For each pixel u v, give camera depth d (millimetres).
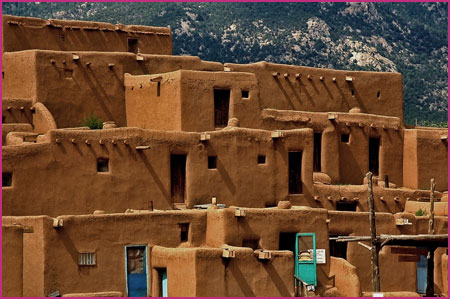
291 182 116500
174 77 116375
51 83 116625
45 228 97938
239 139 113125
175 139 110438
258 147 114000
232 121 116500
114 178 107500
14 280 92812
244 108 119188
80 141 106312
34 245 98312
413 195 124062
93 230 100125
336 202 118812
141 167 108750
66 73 117562
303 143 116500
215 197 111250
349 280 106750
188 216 104188
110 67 119688
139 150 108750
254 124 119750
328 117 124938
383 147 129125
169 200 109812
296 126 122625
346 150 126312
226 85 118250
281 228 105438
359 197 119875
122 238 101250
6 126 112125
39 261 97938
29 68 116375
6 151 102938
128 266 101375
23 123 114562
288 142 115562
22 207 103188
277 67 127000
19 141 108688
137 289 101438
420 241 97938
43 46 120062
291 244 106812
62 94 117062
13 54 117438
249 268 99875
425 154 130250
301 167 116688
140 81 119250
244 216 103688
